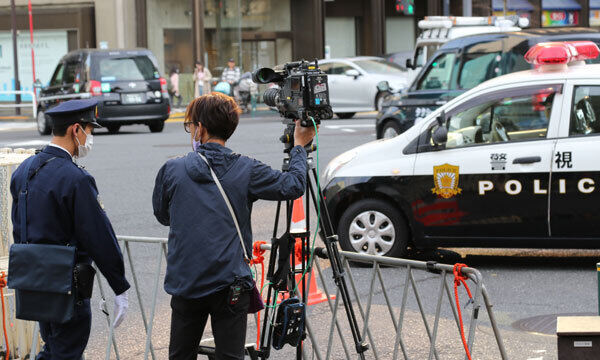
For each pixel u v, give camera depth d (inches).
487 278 341.1
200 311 176.1
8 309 241.6
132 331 288.4
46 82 1513.3
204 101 175.8
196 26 1505.9
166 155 740.7
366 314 214.1
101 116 954.1
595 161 335.9
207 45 1542.8
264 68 181.2
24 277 185.5
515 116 348.8
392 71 1143.6
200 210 171.3
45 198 186.5
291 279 193.3
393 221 361.7
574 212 338.3
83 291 186.2
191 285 170.4
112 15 1483.8
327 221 192.9
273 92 187.9
